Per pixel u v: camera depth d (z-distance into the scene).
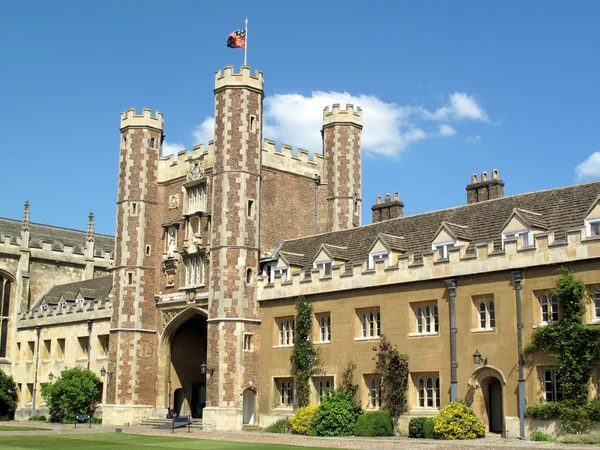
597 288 25.98
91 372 46.56
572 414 25.28
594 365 25.53
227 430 35.75
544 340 26.53
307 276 35.59
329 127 45.06
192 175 42.16
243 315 37.09
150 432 34.62
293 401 35.31
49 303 55.44
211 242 38.44
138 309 42.53
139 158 44.09
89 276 60.81
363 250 35.53
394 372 30.78
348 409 31.42
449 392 29.19
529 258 27.47
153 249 43.72
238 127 38.72
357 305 33.06
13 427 39.41
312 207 43.78
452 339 29.27
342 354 33.31
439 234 31.50
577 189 30.22
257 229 38.62
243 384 36.53
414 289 31.02
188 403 43.06
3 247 56.44
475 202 35.69
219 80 39.53
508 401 27.39
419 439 27.64
